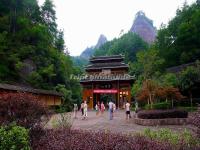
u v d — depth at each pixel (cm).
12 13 5459
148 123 2195
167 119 2205
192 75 3872
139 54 4638
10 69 4728
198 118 784
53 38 7081
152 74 4597
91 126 2139
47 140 753
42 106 905
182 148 657
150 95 2827
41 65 5162
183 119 2219
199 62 4300
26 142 677
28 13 6303
